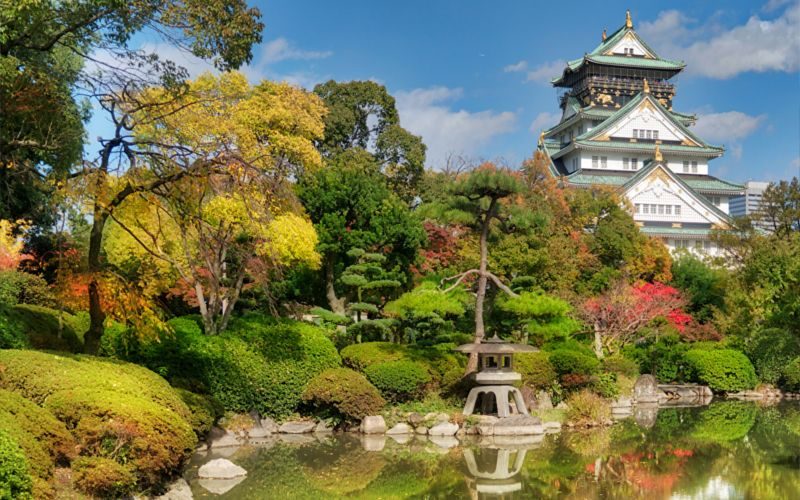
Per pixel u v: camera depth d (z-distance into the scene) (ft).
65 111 53.26
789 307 110.52
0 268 65.21
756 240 138.51
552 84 263.90
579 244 130.21
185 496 40.75
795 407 97.71
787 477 52.47
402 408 73.31
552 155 242.17
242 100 73.97
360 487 49.52
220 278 71.15
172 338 64.95
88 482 32.73
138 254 74.28
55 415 36.35
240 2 49.57
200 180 47.42
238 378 67.62
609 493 47.88
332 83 146.92
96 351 49.34
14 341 50.49
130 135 46.24
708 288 143.64
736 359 112.47
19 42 48.91
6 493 26.37
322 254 92.32
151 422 37.78
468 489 49.24
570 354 83.76
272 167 70.23
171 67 49.93
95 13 47.73
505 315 90.12
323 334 75.20
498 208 80.89
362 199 95.50
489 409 73.97
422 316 81.10
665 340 122.52
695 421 82.58
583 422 76.64
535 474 53.78
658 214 212.84
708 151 232.53
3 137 51.83
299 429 69.46
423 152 148.66
